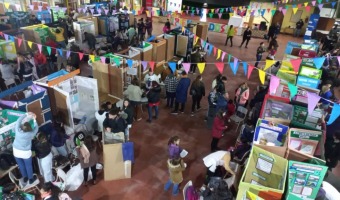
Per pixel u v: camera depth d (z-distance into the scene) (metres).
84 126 6.14
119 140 5.40
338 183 4.82
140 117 7.67
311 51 8.54
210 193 4.57
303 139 5.10
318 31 16.38
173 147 5.20
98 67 7.82
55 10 13.78
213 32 18.31
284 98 5.94
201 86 7.80
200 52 11.12
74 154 5.66
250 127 5.91
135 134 7.06
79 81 6.40
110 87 7.95
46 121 5.93
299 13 17.89
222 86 7.45
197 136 7.16
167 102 8.38
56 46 10.06
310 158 4.47
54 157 5.43
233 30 14.78
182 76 7.65
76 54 9.47
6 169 4.89
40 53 9.27
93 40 11.49
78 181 5.33
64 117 5.97
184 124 7.65
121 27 13.83
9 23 12.36
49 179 5.13
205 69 11.60
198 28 13.64
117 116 5.55
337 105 4.09
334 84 8.68
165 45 10.26
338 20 16.38
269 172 4.59
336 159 5.34
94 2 16.81
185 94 7.70
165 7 20.16
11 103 5.22
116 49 12.58
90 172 5.49
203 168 6.04
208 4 18.50
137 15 19.17
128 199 5.14
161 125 7.53
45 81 6.04
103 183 5.47
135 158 6.21
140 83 8.16
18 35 10.16
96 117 6.19
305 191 4.39
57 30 10.59
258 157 4.60
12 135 5.08
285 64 7.11
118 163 5.39
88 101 6.60
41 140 4.82
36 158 5.28
